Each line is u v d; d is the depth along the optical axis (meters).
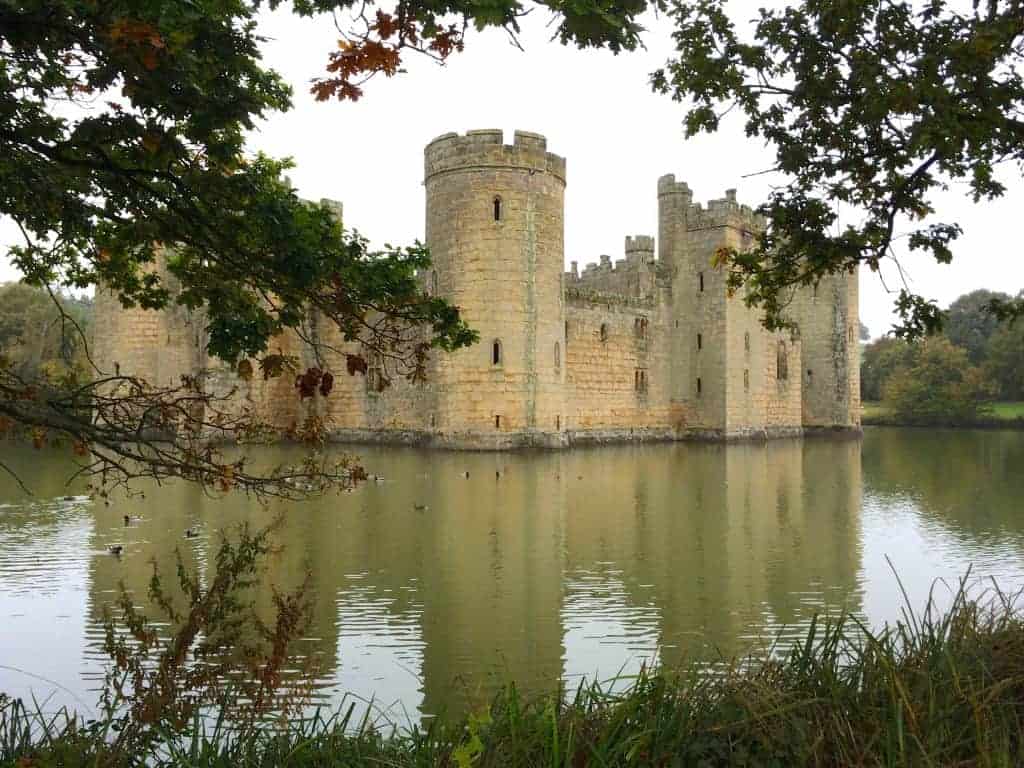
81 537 17.55
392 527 18.98
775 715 5.74
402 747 6.04
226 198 7.14
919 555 16.48
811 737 5.59
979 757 5.30
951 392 80.75
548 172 43.22
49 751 5.89
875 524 20.16
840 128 8.57
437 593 13.32
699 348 56.06
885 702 5.89
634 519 20.53
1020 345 78.94
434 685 9.42
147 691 6.70
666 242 57.66
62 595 13.00
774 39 8.45
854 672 6.28
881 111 7.49
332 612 12.24
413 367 7.81
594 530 18.92
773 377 59.81
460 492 25.31
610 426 52.84
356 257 7.71
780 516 21.30
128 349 44.19
